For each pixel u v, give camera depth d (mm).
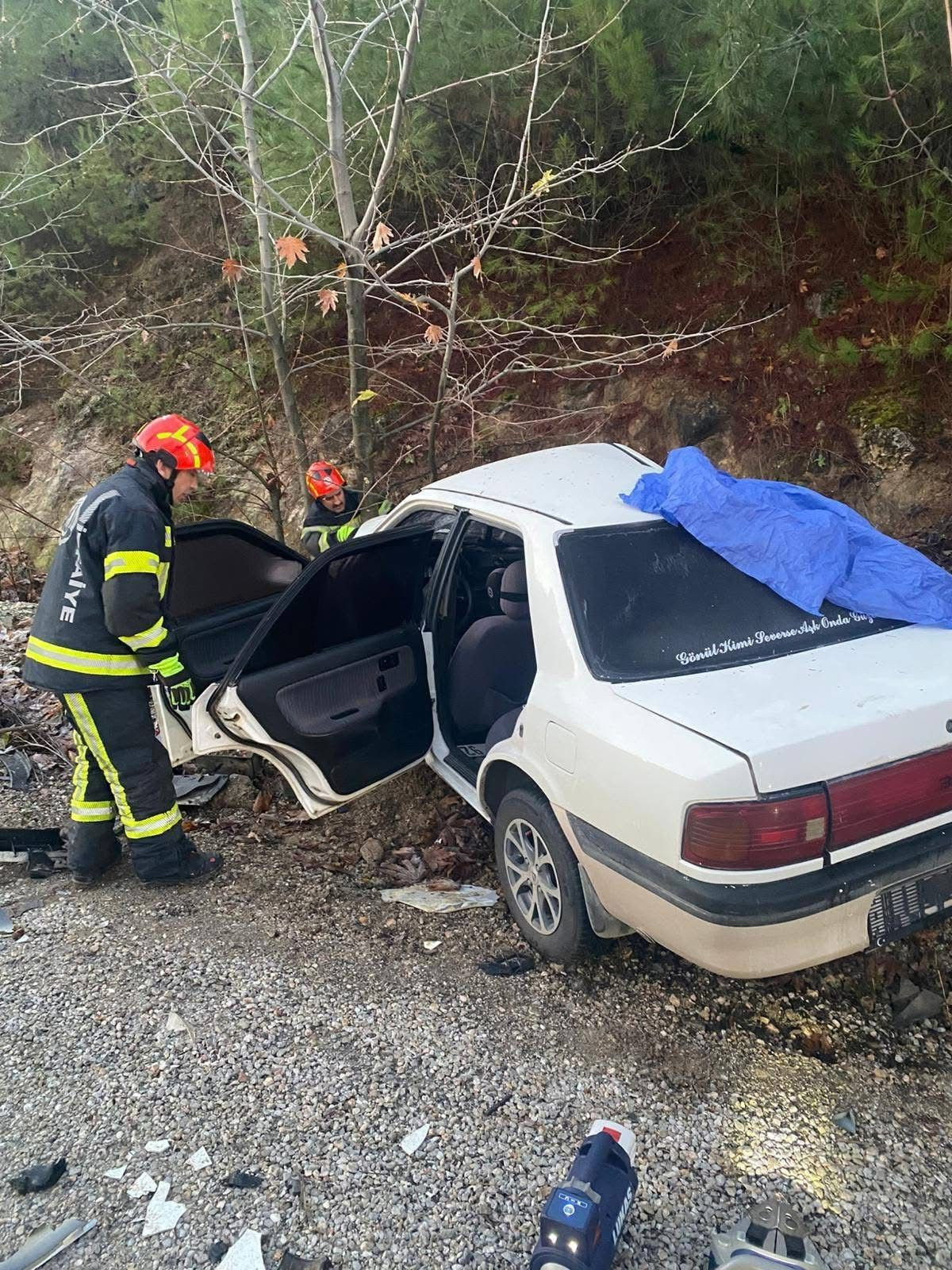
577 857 3076
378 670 3865
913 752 2648
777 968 2594
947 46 5375
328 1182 2488
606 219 7621
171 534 3715
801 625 3217
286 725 3514
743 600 3258
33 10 9633
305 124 6723
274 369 8930
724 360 6977
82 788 3941
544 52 5387
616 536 3377
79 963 3430
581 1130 2631
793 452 6496
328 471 5906
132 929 3645
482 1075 2840
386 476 6703
